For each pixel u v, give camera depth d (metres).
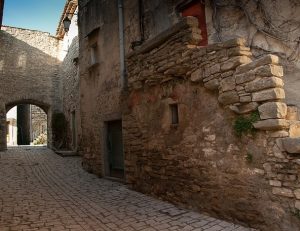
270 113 3.23
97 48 8.39
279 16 4.83
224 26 5.55
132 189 6.12
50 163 10.20
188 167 4.52
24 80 15.47
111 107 7.43
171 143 4.93
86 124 8.87
